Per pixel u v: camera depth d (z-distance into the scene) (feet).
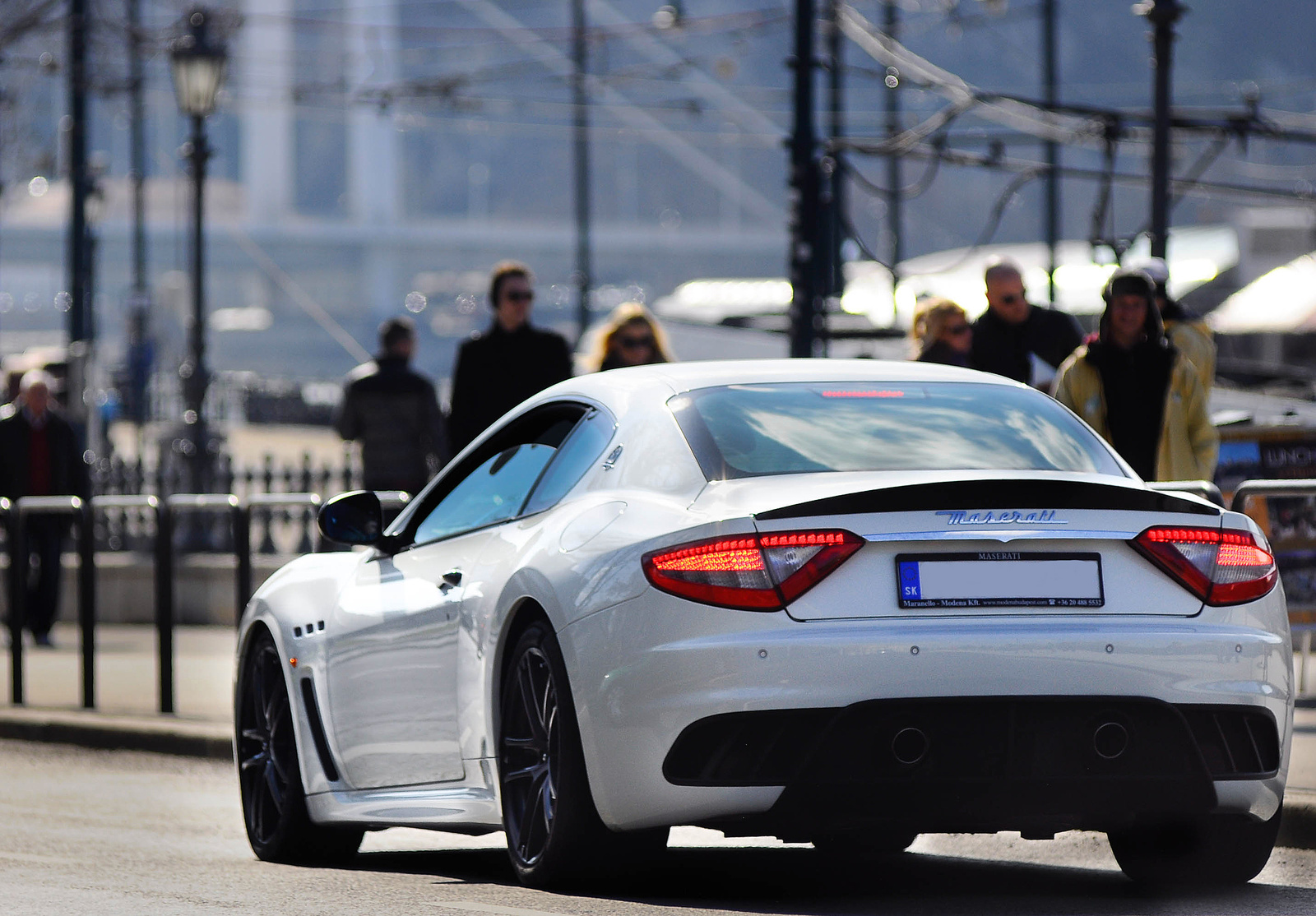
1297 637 110.01
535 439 68.80
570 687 58.90
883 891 63.77
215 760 116.57
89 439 239.30
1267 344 314.76
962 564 56.08
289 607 77.56
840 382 65.67
